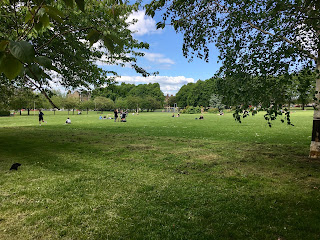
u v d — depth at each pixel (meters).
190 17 6.22
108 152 10.12
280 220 4.09
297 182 6.11
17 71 0.73
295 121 28.14
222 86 5.91
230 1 5.75
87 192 5.46
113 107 114.19
